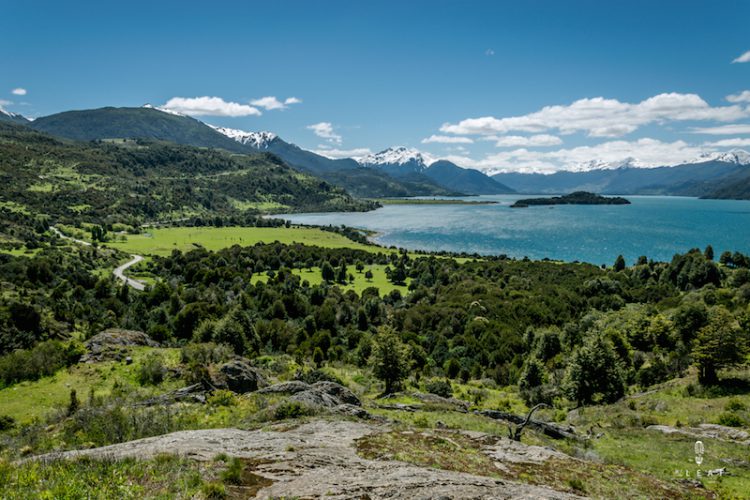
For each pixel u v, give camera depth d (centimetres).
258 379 3588
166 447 1480
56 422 2922
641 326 7806
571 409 5003
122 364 4700
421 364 8088
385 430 2039
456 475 1354
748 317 6353
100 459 1292
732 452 2619
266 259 18975
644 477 1859
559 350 7969
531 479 1622
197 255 18412
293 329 9519
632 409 4331
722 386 4553
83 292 11106
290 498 1106
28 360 4528
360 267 18850
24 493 1052
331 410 2531
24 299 9488
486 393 5828
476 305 11869
